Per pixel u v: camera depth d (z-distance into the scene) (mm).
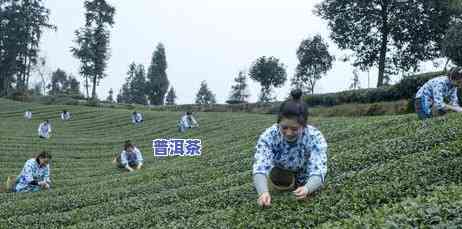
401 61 67688
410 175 9836
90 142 39719
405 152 12758
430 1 60312
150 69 130125
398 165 11031
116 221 12211
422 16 62781
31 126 53812
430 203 6934
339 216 7941
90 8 101125
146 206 14203
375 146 14227
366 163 12711
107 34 102938
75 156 32500
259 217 8625
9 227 13250
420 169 10078
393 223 6145
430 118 16422
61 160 30562
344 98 46219
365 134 19172
